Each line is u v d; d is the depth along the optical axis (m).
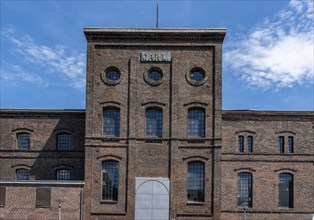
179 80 37.31
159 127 37.03
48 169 40.62
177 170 36.16
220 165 36.12
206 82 37.25
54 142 41.03
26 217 35.19
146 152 36.44
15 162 40.84
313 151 39.44
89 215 35.50
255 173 38.97
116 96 37.12
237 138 39.50
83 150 40.75
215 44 37.44
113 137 36.53
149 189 35.97
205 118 36.81
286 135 39.62
